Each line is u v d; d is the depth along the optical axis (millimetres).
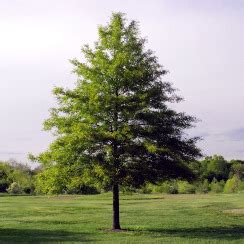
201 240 23031
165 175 27734
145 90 28031
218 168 117812
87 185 27703
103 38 28578
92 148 26484
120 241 22516
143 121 27906
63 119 28312
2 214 40438
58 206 48812
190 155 28672
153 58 29000
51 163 28438
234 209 44594
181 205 49750
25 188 83500
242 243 21781
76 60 28688
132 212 41875
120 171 26266
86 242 22156
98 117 27344
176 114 28469
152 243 21500
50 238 24328
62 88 28281
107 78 27844
